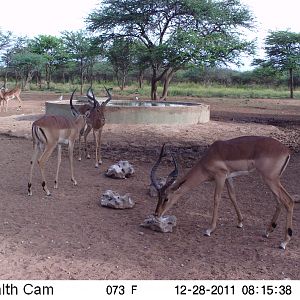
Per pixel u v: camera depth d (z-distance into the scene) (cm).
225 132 1020
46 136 518
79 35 2909
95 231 416
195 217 464
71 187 562
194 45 1791
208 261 357
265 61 2962
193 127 1053
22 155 738
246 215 472
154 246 385
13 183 571
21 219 441
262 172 390
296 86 3612
